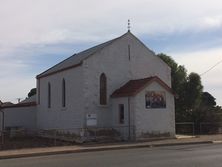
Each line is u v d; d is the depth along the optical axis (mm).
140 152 22938
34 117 42844
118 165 16781
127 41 35969
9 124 43531
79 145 29125
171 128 33938
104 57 34625
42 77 41781
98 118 33906
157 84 33531
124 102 33188
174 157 19406
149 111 32938
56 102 38469
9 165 18172
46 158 21422
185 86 51250
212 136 35656
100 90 34312
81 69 33906
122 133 33219
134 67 36125
